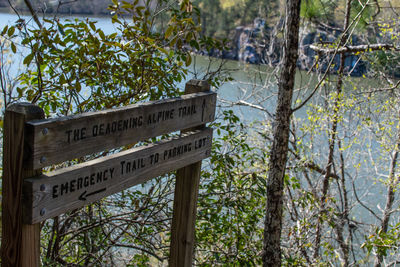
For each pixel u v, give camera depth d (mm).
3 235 1688
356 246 9328
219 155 4266
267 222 4914
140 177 2193
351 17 8422
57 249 3514
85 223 4043
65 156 1758
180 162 2502
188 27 3439
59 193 1750
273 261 4902
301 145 9039
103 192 1968
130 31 3381
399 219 9680
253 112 10898
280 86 4762
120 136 2033
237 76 12023
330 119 8664
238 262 4191
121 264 4336
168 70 3959
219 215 4219
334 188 11312
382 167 9812
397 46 7973
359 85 9055
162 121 2309
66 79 3230
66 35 3242
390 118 8734
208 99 2680
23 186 1639
